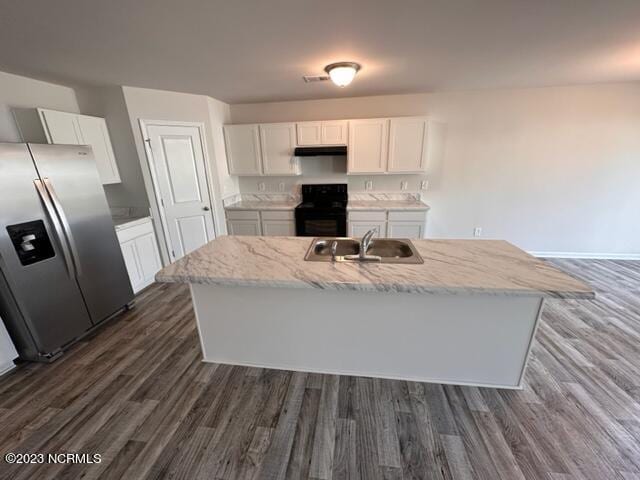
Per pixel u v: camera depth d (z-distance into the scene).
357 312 1.84
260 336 2.01
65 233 2.24
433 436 1.55
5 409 1.77
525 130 3.79
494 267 1.67
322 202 4.36
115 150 3.28
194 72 2.65
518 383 1.82
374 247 2.23
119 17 1.60
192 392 1.87
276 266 1.75
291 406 1.75
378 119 3.79
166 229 3.58
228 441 1.54
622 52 2.31
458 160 4.03
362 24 1.76
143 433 1.60
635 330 2.44
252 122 4.31
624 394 1.79
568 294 1.36
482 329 1.75
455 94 3.81
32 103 2.72
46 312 2.15
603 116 3.59
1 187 1.88
